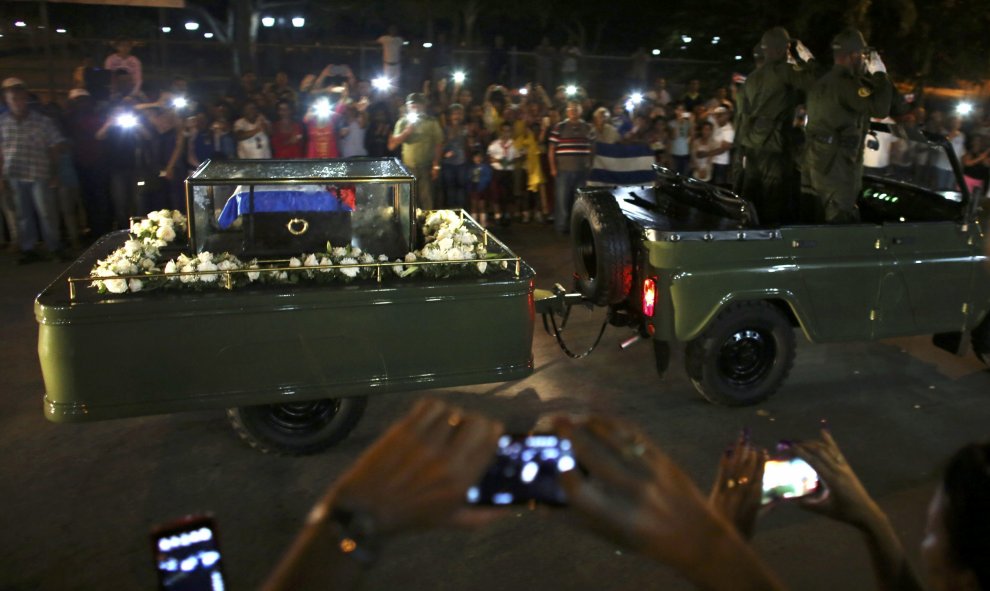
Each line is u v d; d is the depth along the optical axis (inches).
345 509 27.6
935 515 40.8
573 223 249.6
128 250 191.2
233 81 483.5
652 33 806.5
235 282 179.8
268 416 191.0
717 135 449.4
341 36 786.8
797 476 49.2
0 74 471.8
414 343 185.3
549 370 254.5
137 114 362.6
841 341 228.7
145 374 172.2
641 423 218.1
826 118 233.0
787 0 616.4
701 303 213.9
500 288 187.9
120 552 159.0
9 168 336.5
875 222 273.4
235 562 156.9
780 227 219.5
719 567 28.8
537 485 32.0
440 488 27.7
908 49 617.3
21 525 167.5
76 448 200.1
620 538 29.3
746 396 225.1
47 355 167.3
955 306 238.4
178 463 193.6
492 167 429.7
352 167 210.5
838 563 157.6
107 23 629.0
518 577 152.6
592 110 520.1
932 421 221.3
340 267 181.3
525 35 863.7
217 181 185.3
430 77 570.6
